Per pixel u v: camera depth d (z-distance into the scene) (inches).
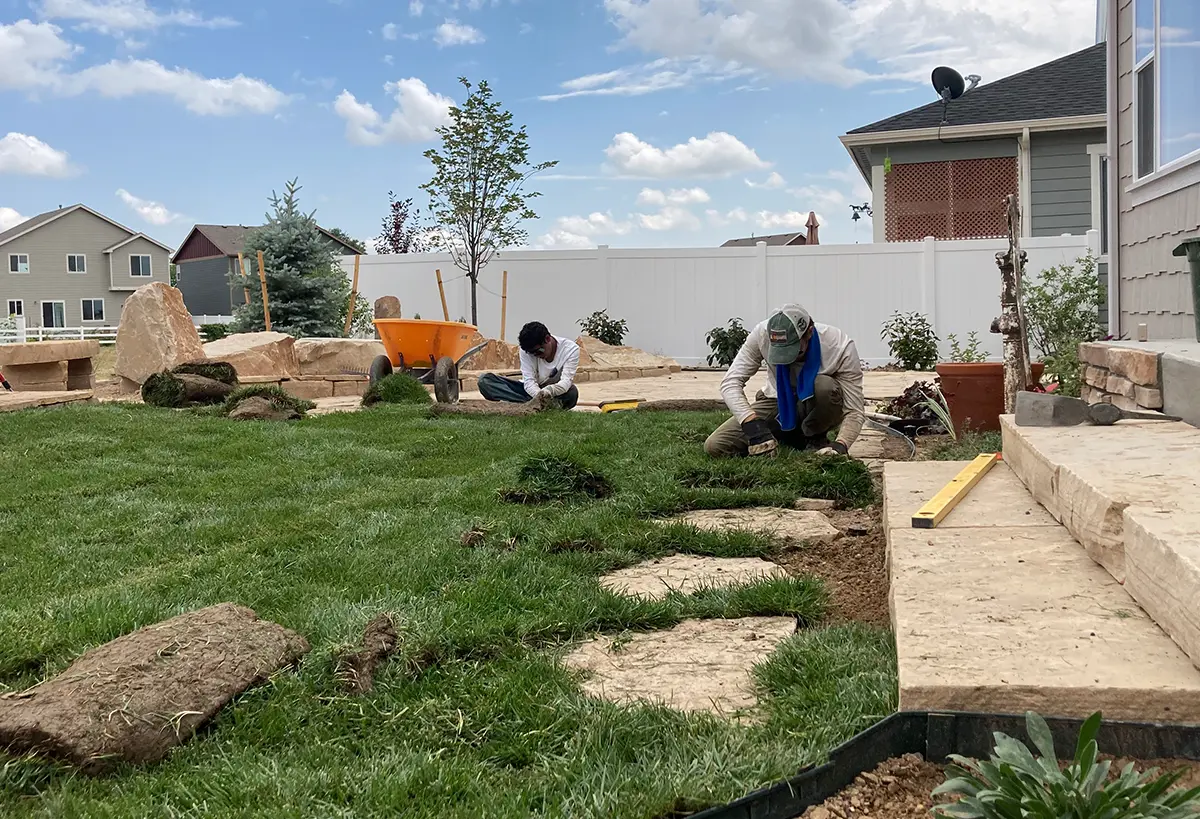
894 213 703.7
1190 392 170.7
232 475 251.1
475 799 86.7
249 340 513.0
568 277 721.6
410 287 753.0
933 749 87.4
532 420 341.7
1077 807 70.2
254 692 109.7
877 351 672.4
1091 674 87.7
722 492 216.7
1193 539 95.3
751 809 80.4
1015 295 273.1
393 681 113.3
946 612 105.4
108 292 2074.3
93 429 315.9
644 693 110.7
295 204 792.3
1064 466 134.6
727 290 698.2
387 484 237.8
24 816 84.8
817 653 114.3
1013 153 675.4
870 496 217.3
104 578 163.2
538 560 164.4
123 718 97.3
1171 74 270.8
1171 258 271.6
